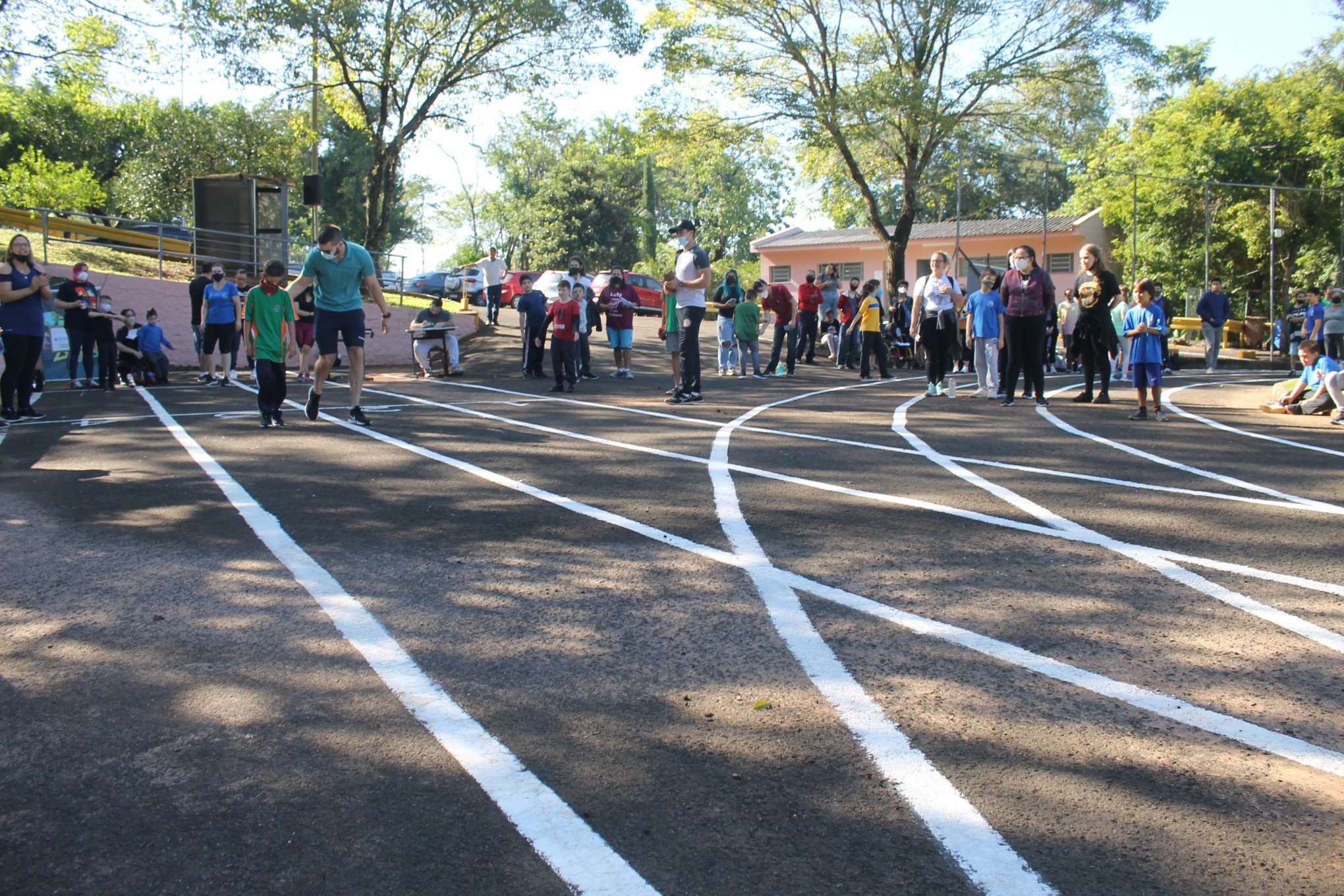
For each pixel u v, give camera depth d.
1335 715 3.34
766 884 2.43
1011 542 5.57
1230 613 4.37
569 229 62.22
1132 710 3.38
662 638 4.06
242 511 6.36
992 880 2.44
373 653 3.90
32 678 3.67
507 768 2.98
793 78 27.64
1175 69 52.00
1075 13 25.94
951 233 44.06
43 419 11.16
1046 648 3.95
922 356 21.34
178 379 17.89
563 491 6.97
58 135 48.91
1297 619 4.29
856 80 25.83
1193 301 39.12
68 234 26.28
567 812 2.75
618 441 9.41
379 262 29.61
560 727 3.26
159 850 2.58
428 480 7.42
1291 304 34.69
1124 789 2.87
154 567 5.08
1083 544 5.55
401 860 2.53
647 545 5.51
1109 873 2.47
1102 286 12.92
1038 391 13.02
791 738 3.18
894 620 4.27
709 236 75.38
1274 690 3.54
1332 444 9.52
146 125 40.94
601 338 24.27
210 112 40.62
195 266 23.98
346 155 56.66
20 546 5.52
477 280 34.28
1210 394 15.45
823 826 2.68
